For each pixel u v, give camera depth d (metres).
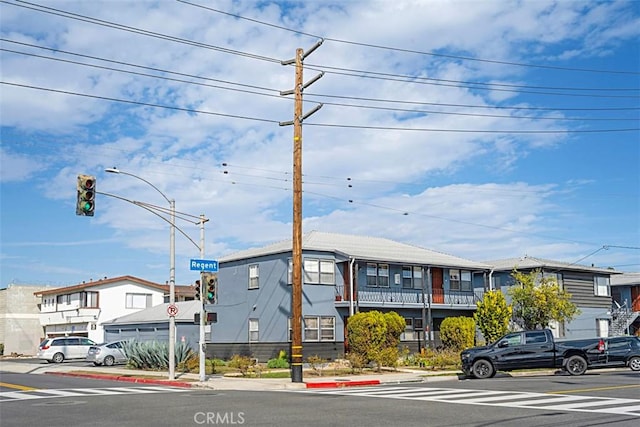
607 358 27.70
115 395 21.38
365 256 41.53
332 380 27.45
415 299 44.25
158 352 36.59
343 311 41.47
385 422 13.94
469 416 14.76
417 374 30.98
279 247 42.25
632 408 15.83
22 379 30.95
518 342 28.14
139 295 66.19
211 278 28.16
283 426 13.48
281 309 40.31
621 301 59.19
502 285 48.75
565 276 48.91
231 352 43.53
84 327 64.06
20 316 71.38
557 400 17.81
